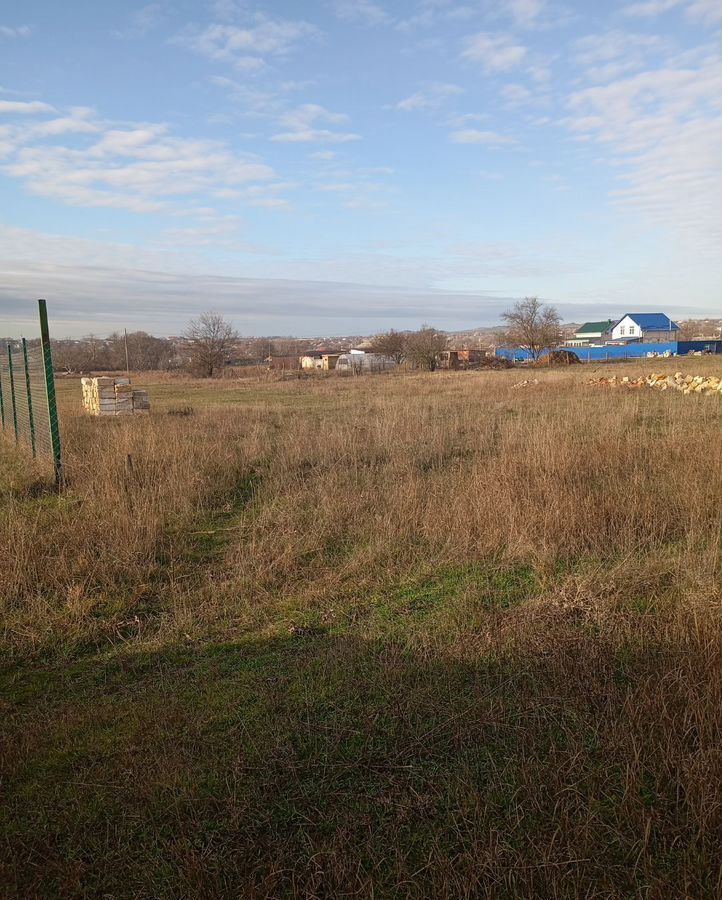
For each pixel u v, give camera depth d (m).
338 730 3.29
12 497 8.17
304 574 5.63
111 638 4.56
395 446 10.66
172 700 3.66
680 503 6.64
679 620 4.09
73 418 15.80
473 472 8.14
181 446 10.23
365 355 62.38
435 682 3.68
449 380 35.06
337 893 2.36
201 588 5.38
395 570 5.59
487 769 2.99
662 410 15.71
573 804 2.68
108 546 6.12
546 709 3.35
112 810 2.80
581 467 8.22
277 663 4.08
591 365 51.94
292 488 8.37
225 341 57.56
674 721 3.05
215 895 2.36
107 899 2.39
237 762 3.03
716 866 2.40
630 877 2.39
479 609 4.68
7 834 2.69
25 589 5.27
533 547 5.73
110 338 84.50
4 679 4.04
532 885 2.34
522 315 59.72
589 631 4.22
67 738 3.32
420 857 2.51
